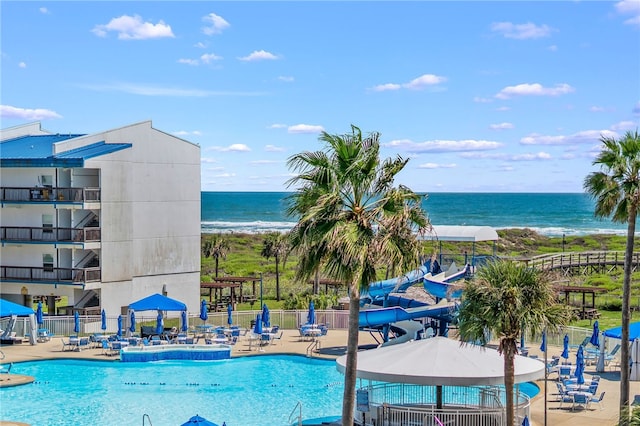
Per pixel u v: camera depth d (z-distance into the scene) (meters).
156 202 60.38
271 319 53.34
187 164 62.75
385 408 28.89
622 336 31.02
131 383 39.00
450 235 53.00
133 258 58.25
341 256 22.75
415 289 66.88
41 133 69.38
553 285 24.36
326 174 23.44
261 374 41.19
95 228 55.00
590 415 31.75
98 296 56.31
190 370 42.22
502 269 24.34
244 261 128.50
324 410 33.81
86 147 57.41
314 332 49.41
